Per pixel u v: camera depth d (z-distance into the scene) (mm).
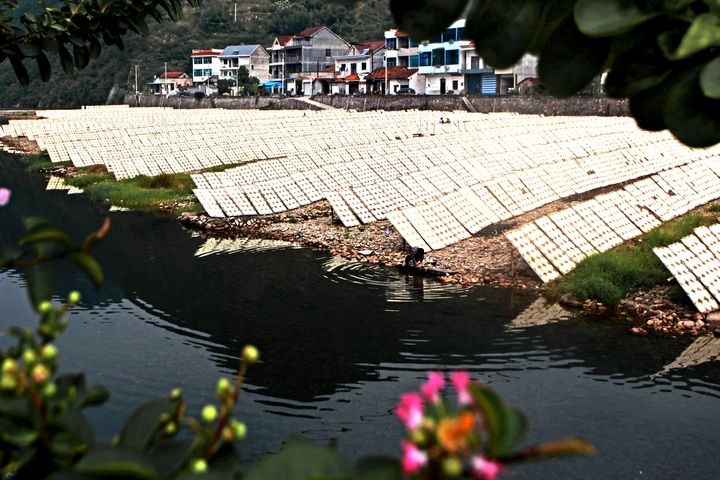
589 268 22078
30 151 66688
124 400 14805
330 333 18891
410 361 16922
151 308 21109
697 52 2193
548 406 14438
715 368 16219
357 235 29125
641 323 19141
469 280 23078
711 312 19188
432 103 87500
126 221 34000
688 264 20219
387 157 39625
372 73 106625
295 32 162625
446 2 2182
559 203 32906
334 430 13680
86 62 6105
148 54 153000
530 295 21516
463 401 1561
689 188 30219
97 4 6039
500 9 2209
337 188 36031
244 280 23906
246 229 31109
